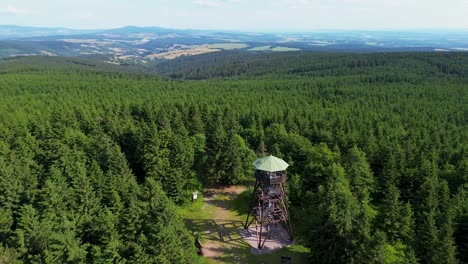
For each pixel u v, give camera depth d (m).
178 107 104.75
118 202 47.47
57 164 59.31
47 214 43.44
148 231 41.28
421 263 42.16
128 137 76.00
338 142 77.50
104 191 51.28
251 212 59.28
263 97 136.62
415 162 67.19
